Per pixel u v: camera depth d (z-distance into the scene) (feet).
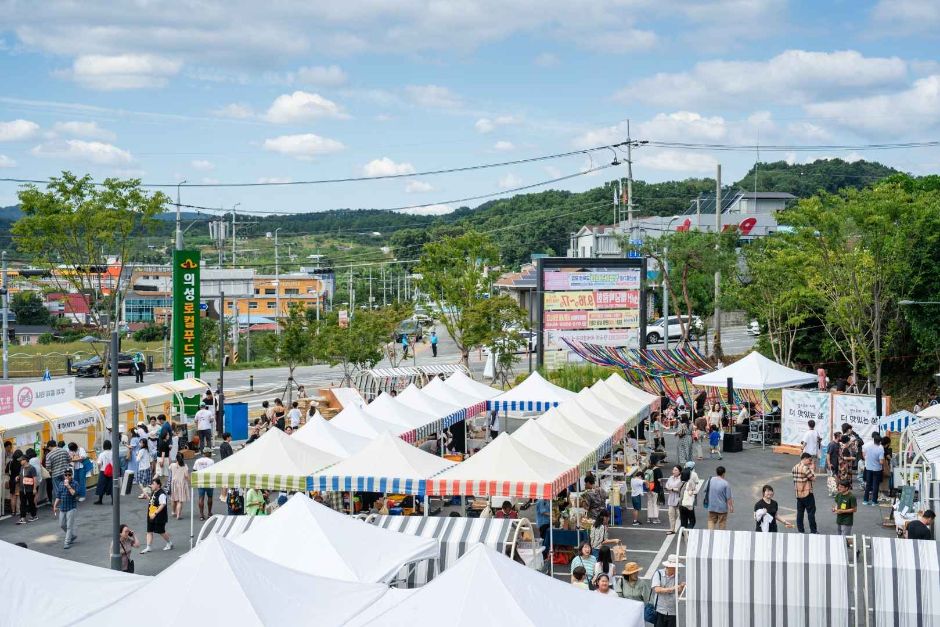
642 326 159.02
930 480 62.64
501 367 169.07
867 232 130.21
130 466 93.20
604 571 53.88
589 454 72.28
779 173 431.84
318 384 192.54
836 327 157.99
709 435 109.40
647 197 442.91
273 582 37.83
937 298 135.74
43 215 145.69
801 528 73.26
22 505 82.07
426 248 179.22
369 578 45.34
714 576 46.57
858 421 104.01
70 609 38.17
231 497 76.64
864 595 45.03
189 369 135.33
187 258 134.82
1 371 222.48
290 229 585.63
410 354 245.86
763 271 159.33
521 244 444.55
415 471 65.72
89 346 284.41
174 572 37.37
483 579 35.60
